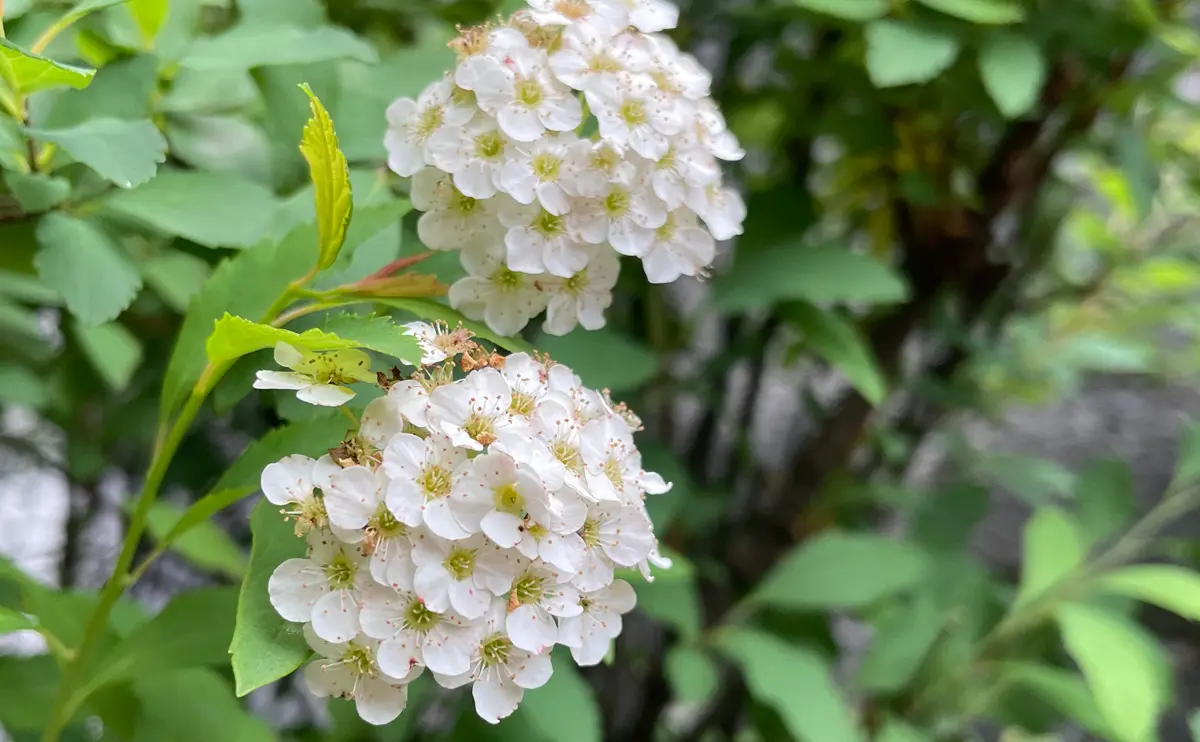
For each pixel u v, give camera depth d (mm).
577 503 93
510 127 102
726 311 159
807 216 173
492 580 90
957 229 187
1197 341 254
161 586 224
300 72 134
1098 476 209
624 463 102
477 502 90
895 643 188
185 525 107
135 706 124
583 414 102
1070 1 153
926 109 173
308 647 91
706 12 170
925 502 209
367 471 90
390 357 112
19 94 108
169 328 181
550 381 103
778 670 165
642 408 184
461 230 108
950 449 235
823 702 163
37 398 163
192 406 105
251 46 122
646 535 98
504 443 91
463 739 152
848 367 159
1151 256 226
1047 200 214
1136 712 158
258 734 127
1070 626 170
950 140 179
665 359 186
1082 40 157
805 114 184
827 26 165
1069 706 178
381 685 92
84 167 119
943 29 145
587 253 108
